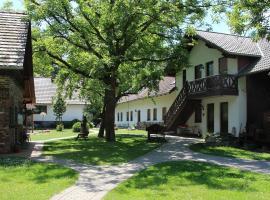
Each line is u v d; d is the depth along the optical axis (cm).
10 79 1867
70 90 3234
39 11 2369
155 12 2414
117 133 4000
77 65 2653
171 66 2731
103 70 2433
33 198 998
